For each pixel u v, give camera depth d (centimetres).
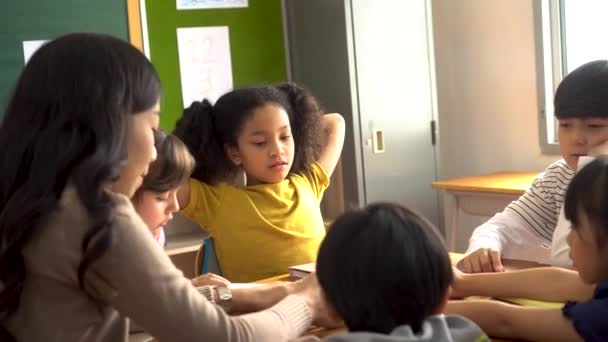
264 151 180
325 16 296
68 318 94
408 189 308
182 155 138
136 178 98
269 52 309
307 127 195
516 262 152
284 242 176
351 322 82
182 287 97
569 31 299
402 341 76
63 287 94
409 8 302
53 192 90
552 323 103
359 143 292
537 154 310
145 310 94
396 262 80
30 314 95
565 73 301
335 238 83
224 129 183
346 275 81
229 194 179
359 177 293
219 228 177
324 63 300
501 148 325
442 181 302
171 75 289
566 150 152
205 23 295
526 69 310
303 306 113
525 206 171
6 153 92
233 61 301
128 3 270
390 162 302
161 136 136
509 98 319
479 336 85
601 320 97
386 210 85
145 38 276
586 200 99
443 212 317
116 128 91
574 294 117
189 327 96
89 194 90
